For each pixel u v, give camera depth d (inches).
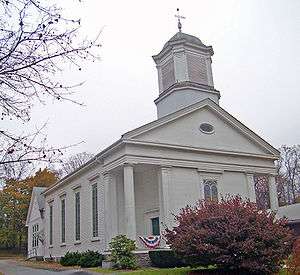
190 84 1178.6
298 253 561.9
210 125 1103.0
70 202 1331.2
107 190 1032.8
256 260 585.9
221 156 1098.7
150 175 1101.7
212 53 1255.5
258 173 1161.4
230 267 616.7
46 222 1616.6
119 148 977.5
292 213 1370.6
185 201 1002.1
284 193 2576.3
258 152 1171.9
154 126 996.6
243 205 646.5
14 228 2244.1
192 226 621.6
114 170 1022.4
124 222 1035.9
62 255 1368.1
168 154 1006.4
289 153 2652.6
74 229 1268.5
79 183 1256.2
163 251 861.2
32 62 193.8
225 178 1095.0
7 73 192.2
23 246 2407.7
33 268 1111.6
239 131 1150.3
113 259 862.5
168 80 1235.2
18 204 2119.8
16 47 189.5
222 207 641.0
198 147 1051.9
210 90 1207.6
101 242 1047.0
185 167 1025.5
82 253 1083.3
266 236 591.8
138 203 1103.6
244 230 595.2
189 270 666.8
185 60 1202.6
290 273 577.9
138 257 879.1
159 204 989.8
